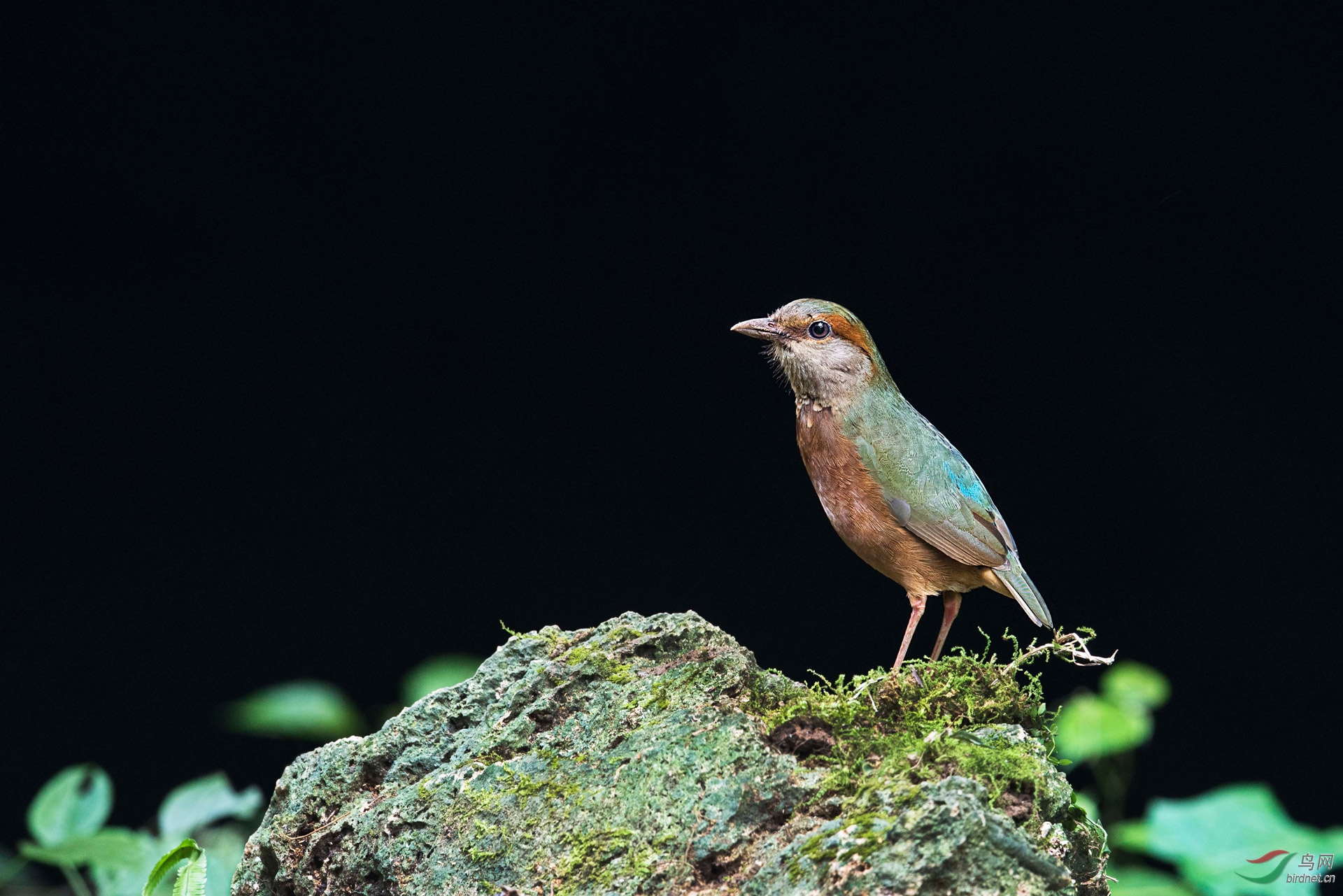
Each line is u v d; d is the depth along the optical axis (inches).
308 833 295.3
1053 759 281.1
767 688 282.4
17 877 629.9
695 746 258.7
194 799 402.9
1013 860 217.0
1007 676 294.7
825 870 220.8
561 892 248.2
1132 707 462.0
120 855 380.5
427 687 527.2
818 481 391.5
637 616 308.3
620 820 254.1
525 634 313.1
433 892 263.3
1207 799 432.1
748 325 399.2
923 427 391.5
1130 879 436.5
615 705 282.0
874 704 274.5
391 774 294.5
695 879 241.1
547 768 274.1
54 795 410.6
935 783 227.0
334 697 552.1
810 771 252.4
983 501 391.2
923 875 212.2
